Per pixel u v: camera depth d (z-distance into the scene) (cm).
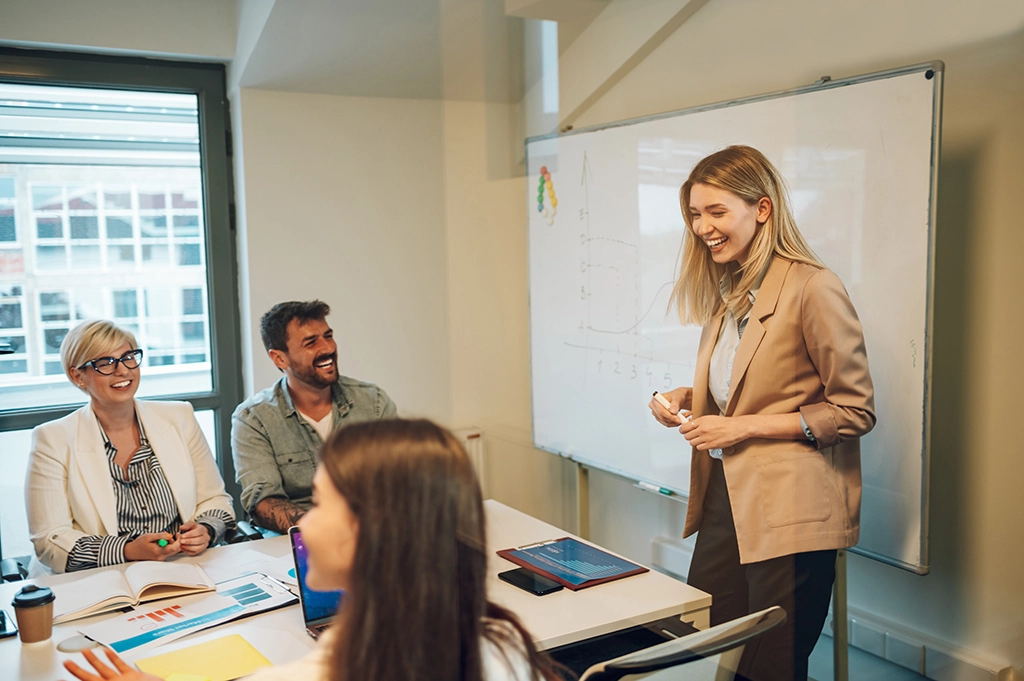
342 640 64
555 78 183
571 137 184
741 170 166
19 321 184
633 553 187
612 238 183
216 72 197
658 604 131
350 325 194
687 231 173
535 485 196
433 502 64
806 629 168
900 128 147
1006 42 141
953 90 146
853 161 154
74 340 168
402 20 180
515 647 73
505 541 162
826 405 162
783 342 165
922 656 163
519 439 199
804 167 159
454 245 199
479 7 184
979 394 153
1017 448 154
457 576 65
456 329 200
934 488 156
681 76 172
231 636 120
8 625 124
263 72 187
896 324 152
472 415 197
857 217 154
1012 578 159
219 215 198
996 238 148
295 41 181
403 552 63
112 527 163
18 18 180
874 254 153
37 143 184
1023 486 156
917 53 148
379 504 63
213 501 174
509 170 190
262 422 171
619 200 180
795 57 158
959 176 147
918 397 151
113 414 171
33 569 161
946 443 154
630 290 182
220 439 200
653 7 173
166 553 151
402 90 188
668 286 177
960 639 161
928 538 155
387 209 194
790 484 167
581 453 194
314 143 192
